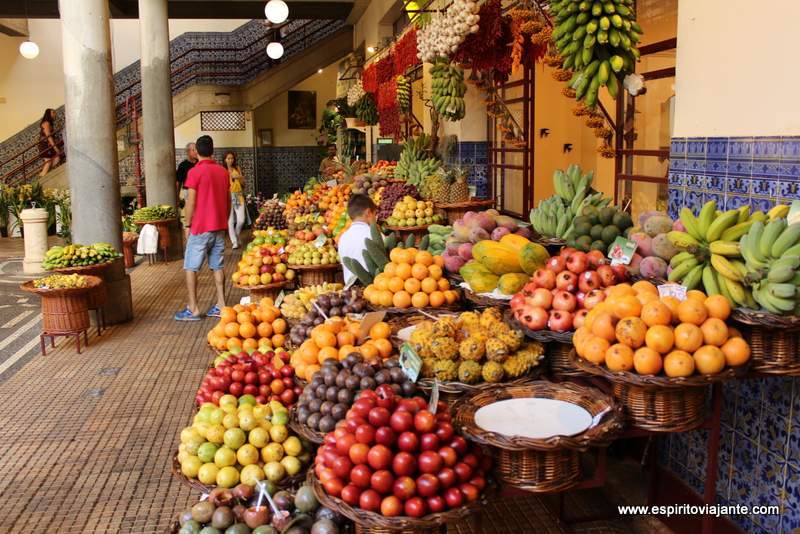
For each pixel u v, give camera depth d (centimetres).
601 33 340
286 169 2077
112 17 1595
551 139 848
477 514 256
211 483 300
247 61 1861
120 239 767
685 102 357
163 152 1196
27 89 1875
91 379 579
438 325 307
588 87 364
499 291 352
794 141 283
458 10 529
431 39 590
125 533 352
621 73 360
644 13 491
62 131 1711
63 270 684
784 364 257
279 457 301
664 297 265
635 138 502
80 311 651
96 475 412
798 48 280
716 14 329
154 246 1121
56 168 1573
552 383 282
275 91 1762
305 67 1764
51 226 1541
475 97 817
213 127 1850
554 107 840
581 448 235
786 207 278
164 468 420
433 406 255
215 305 827
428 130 970
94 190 748
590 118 448
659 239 304
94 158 745
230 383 345
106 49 746
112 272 753
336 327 364
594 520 365
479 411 266
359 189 889
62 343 689
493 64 569
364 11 1491
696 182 349
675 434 370
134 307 841
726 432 333
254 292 662
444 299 399
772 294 250
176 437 463
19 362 630
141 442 456
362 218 530
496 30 530
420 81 1123
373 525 229
